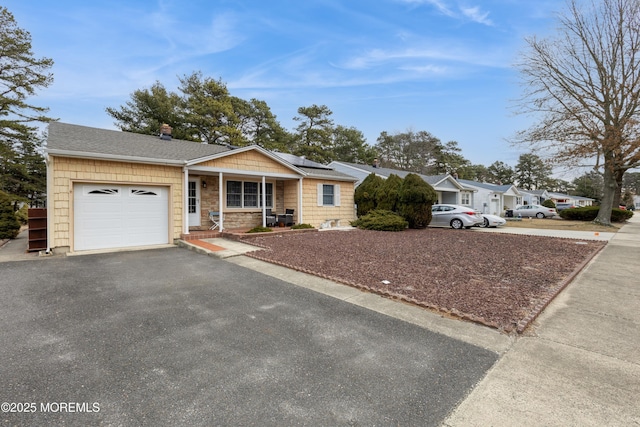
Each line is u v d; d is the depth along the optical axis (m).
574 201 49.12
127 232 9.12
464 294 4.75
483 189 29.56
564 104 17.81
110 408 2.19
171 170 9.82
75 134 9.87
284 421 2.08
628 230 15.84
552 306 4.42
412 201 14.59
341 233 12.08
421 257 7.50
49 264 6.77
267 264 6.88
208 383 2.50
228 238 10.12
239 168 11.46
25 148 22.86
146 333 3.43
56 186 7.96
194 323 3.71
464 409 2.22
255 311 4.13
